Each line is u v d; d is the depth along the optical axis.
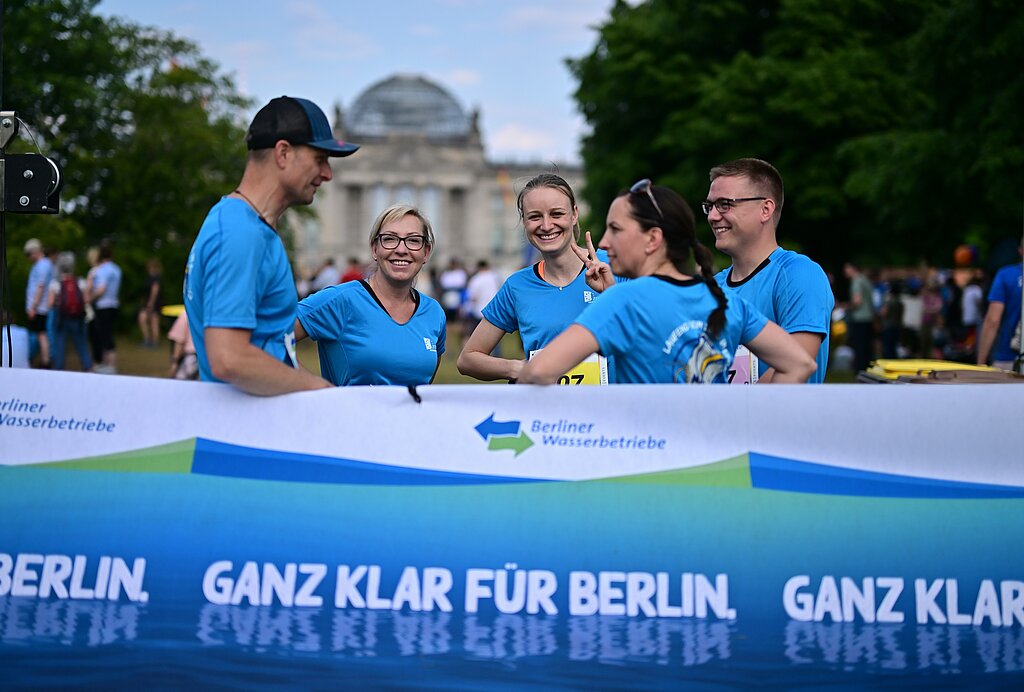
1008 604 3.06
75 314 16.72
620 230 3.57
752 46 36.12
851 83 31.20
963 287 21.17
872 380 5.38
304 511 3.20
